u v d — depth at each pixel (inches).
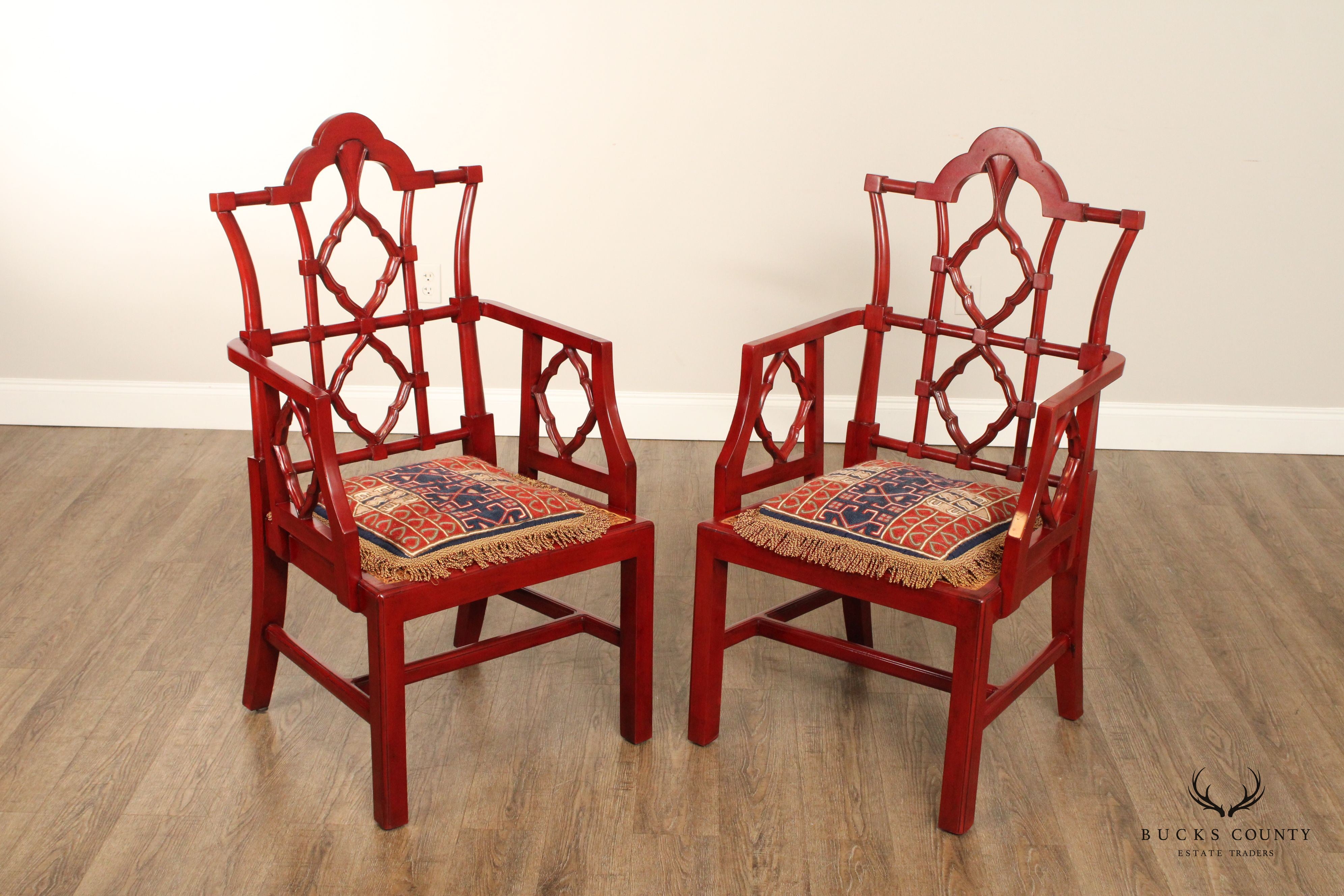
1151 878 66.2
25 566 102.2
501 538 68.2
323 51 125.1
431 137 128.3
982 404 135.8
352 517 65.4
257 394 71.8
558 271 133.1
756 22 123.3
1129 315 131.8
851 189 128.8
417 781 74.2
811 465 81.9
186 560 104.0
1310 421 133.5
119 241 131.5
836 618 97.3
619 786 74.0
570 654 90.1
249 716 80.9
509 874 66.0
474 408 82.4
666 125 127.1
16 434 134.7
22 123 127.0
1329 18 120.1
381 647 65.1
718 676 77.3
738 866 66.9
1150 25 121.5
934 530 67.6
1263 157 125.0
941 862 67.4
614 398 74.7
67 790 72.2
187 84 125.8
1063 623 78.5
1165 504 120.0
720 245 131.3
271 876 65.5
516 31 124.3
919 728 80.8
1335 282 129.0
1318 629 94.7
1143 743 79.1
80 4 123.0
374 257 132.0
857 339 134.3
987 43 123.2
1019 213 128.6
